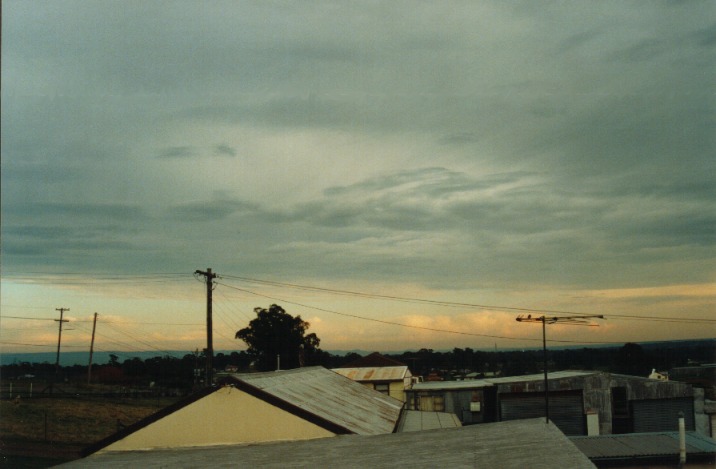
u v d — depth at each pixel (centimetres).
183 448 1525
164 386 6719
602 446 2247
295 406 1566
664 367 6338
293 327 6481
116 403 4966
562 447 1002
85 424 3916
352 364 7006
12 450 2875
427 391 3853
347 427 1598
